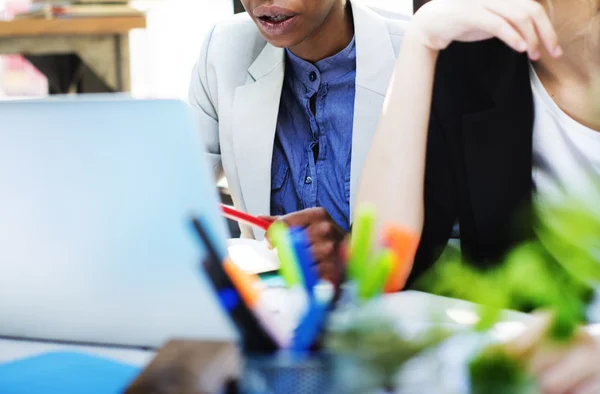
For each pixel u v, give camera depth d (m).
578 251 0.51
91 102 0.66
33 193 0.69
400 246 0.59
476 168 1.14
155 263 0.69
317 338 0.49
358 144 1.38
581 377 0.51
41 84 3.69
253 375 0.48
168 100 0.65
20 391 0.61
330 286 0.53
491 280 0.53
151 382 0.59
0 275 0.73
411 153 1.06
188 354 0.65
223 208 1.07
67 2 2.22
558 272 0.53
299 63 1.44
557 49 0.99
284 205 1.48
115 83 2.24
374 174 1.07
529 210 1.10
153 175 0.67
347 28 1.46
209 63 1.54
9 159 0.69
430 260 1.06
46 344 0.74
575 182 1.12
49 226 0.70
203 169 0.66
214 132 1.58
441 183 1.14
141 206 0.68
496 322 0.52
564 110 1.13
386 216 1.04
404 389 0.48
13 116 0.68
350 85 1.44
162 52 3.41
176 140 0.66
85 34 2.21
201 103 1.57
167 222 0.67
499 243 1.13
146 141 0.66
